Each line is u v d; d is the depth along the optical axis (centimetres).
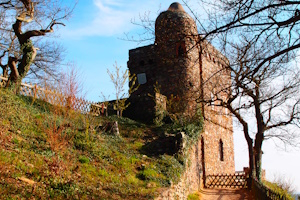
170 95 2519
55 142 1262
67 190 993
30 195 877
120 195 1129
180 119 2236
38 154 1177
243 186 2327
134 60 2767
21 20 1920
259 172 2141
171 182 1431
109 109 2497
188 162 1903
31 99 1762
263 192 1366
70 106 1655
